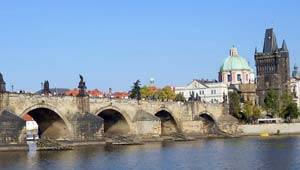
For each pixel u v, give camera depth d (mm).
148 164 107750
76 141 167125
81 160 116875
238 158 117125
